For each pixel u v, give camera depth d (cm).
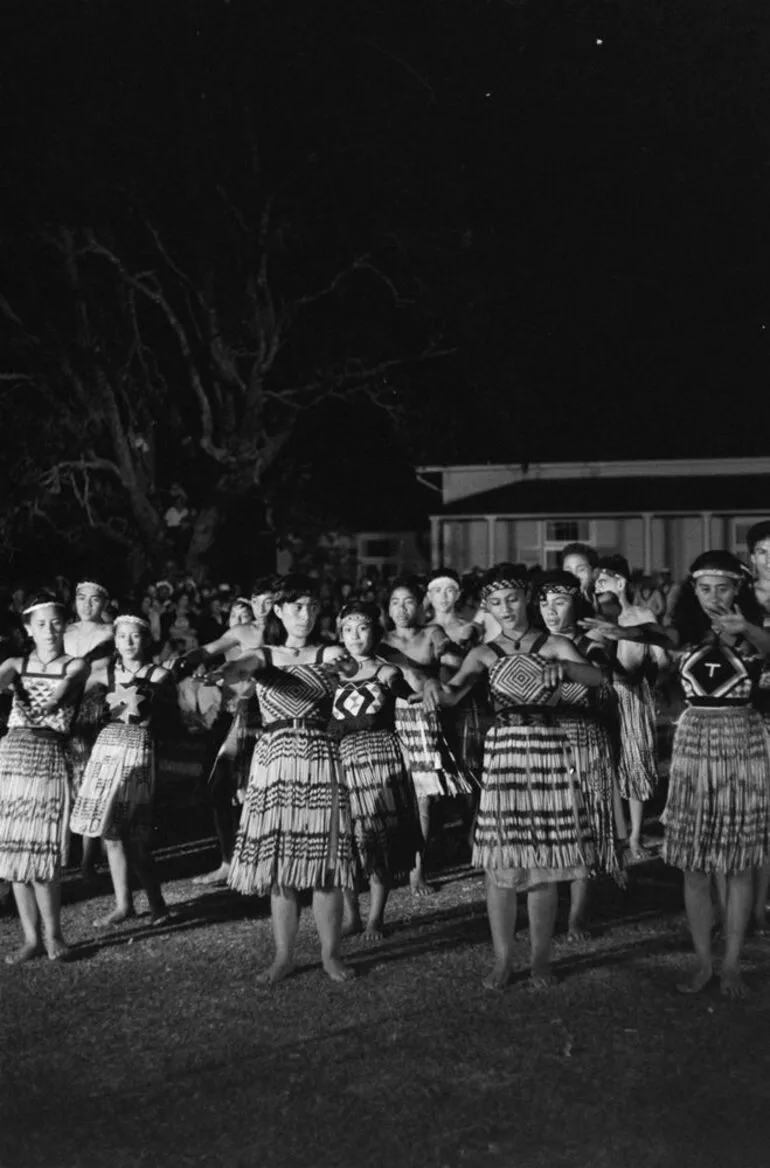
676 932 745
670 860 636
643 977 655
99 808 769
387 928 769
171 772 1419
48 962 702
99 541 3338
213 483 3481
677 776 642
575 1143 456
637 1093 500
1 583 2928
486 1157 447
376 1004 616
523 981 650
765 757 635
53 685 703
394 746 749
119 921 789
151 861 779
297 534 3506
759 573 757
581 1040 559
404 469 3759
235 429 3241
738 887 628
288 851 640
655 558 3391
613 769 768
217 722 919
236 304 3125
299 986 648
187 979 664
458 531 3531
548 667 628
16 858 686
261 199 3125
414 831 746
